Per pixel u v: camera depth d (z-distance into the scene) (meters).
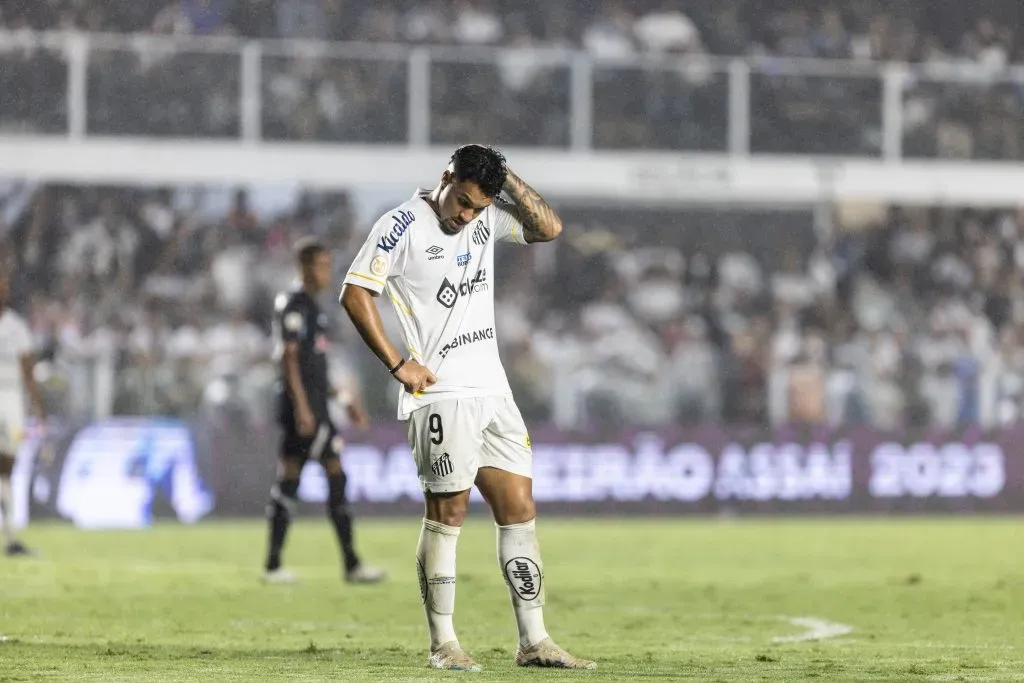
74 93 63.09
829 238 74.56
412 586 34.56
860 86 71.62
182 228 68.38
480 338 19.14
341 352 59.34
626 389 63.72
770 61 71.00
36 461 55.41
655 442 62.28
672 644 23.70
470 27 76.56
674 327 69.75
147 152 63.47
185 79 64.62
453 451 18.88
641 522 59.91
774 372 65.38
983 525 59.03
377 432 59.19
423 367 18.62
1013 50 81.38
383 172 65.88
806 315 71.31
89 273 66.19
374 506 58.91
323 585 34.72
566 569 40.03
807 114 71.25
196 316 65.38
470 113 68.56
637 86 70.00
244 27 73.38
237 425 58.31
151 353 61.50
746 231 77.44
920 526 58.31
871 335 69.75
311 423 34.59
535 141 69.12
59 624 26.25
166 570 38.56
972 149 72.06
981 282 74.94
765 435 63.25
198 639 24.02
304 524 56.88
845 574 38.94
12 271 65.75
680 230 76.94
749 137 71.00
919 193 70.31
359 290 18.45
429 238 18.70
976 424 66.00
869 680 18.23
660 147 69.94
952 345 70.31
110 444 56.22
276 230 69.62
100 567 39.31
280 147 64.88
